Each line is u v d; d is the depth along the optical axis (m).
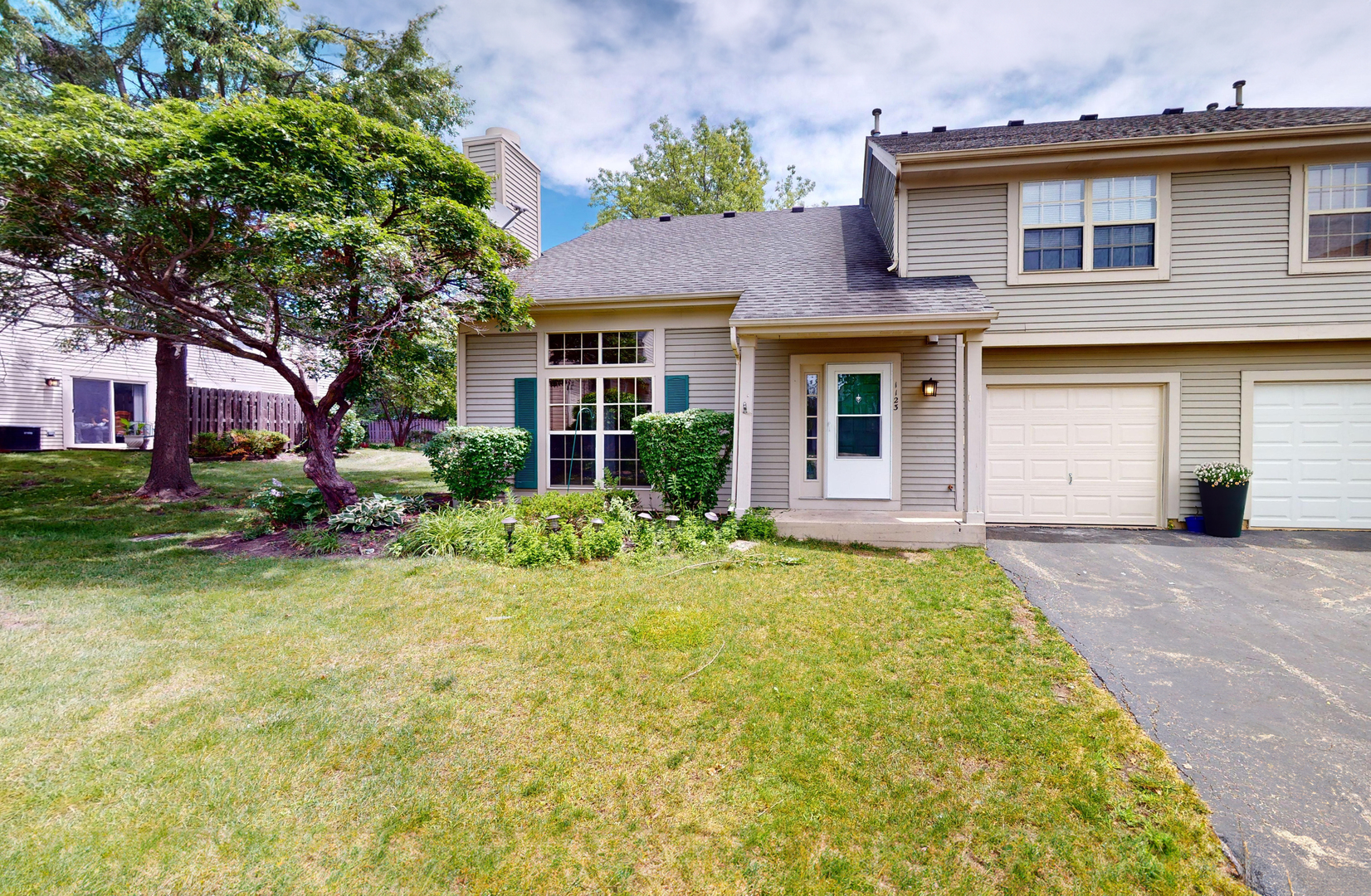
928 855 1.99
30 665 3.23
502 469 7.92
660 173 22.91
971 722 2.81
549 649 3.60
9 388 12.57
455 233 6.84
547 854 1.98
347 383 7.43
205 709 2.82
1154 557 5.90
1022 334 7.48
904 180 7.74
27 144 4.91
